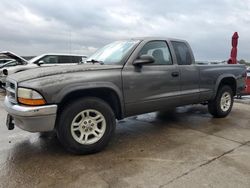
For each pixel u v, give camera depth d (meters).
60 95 3.33
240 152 3.70
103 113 3.72
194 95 5.02
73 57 12.59
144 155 3.61
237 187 2.72
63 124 3.45
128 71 3.98
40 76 3.37
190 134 4.59
